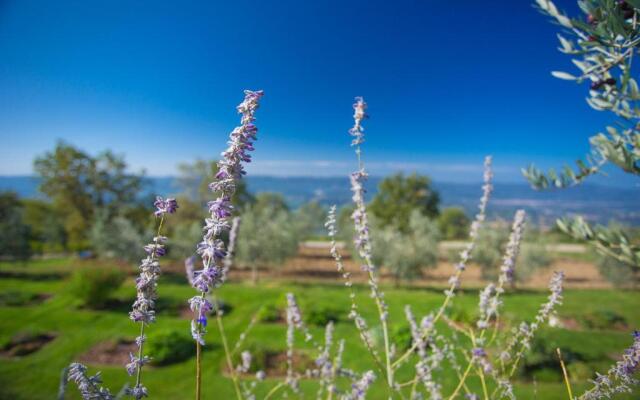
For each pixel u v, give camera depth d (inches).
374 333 315.6
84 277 918.4
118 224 1637.6
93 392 74.6
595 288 1370.6
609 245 87.0
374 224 1540.4
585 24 88.6
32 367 607.2
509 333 147.6
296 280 1552.7
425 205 2444.6
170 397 512.7
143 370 596.4
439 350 137.9
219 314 206.7
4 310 911.0
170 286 1211.2
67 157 1871.3
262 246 1551.4
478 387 362.0
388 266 1472.7
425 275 1753.2
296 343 676.1
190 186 1863.9
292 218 1905.8
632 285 1327.5
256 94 75.7
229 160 74.4
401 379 428.1
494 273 1402.6
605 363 549.6
